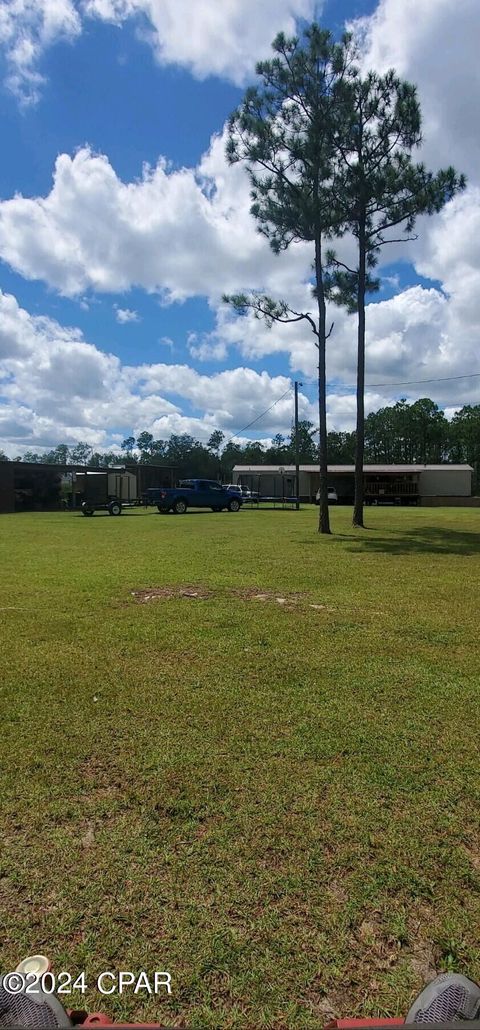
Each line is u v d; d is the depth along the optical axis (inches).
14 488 1110.4
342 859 78.1
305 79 496.4
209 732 116.6
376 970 61.3
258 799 92.4
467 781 98.4
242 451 3009.4
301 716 124.4
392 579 297.6
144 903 70.4
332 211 546.6
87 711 126.7
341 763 104.3
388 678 148.3
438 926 67.0
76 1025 52.6
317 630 194.5
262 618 211.3
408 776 99.7
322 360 561.0
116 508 979.3
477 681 146.5
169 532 597.6
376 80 502.3
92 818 87.7
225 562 360.2
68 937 65.5
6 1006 53.9
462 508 1368.1
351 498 1841.8
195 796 93.4
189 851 79.9
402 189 532.1
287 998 58.1
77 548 442.6
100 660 161.6
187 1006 57.5
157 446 3198.8
